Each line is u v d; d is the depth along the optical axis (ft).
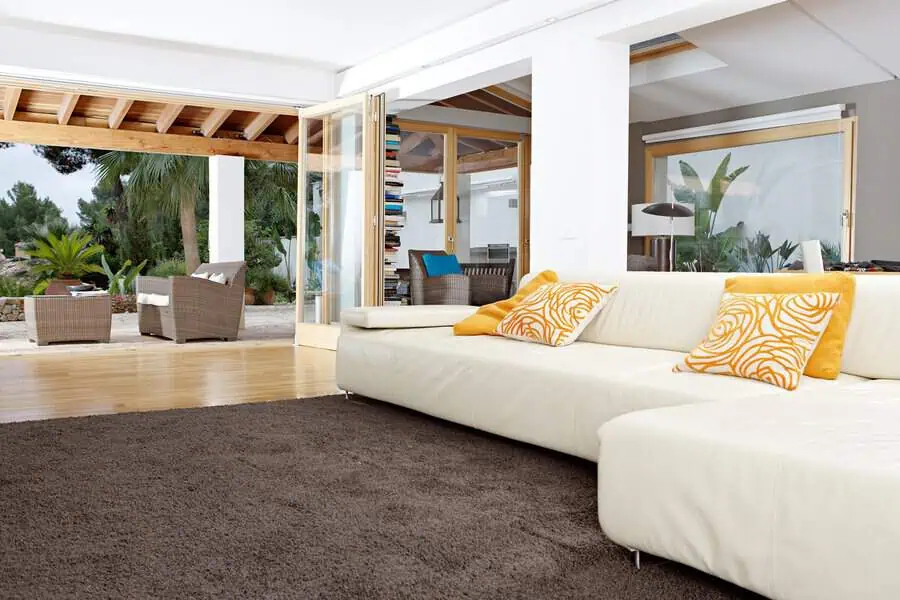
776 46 21.20
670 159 29.76
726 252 28.04
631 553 7.15
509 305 13.88
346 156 24.86
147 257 46.83
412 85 23.27
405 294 30.73
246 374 18.35
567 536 7.57
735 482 6.05
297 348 24.31
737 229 27.66
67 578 6.49
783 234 26.30
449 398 12.00
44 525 7.75
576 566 6.85
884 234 23.56
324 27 21.49
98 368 19.21
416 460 10.36
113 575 6.56
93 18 20.67
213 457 10.39
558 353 11.34
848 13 18.69
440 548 7.22
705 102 26.99
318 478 9.45
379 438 11.59
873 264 15.72
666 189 29.94
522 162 33.09
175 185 46.01
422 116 30.45
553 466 10.11
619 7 16.51
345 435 11.77
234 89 24.71
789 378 8.90
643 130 30.37
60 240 42.06
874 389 8.20
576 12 17.40
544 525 7.88
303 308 25.85
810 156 25.43
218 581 6.45
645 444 6.73
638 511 6.77
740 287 10.68
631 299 12.41
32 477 9.41
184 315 25.05
